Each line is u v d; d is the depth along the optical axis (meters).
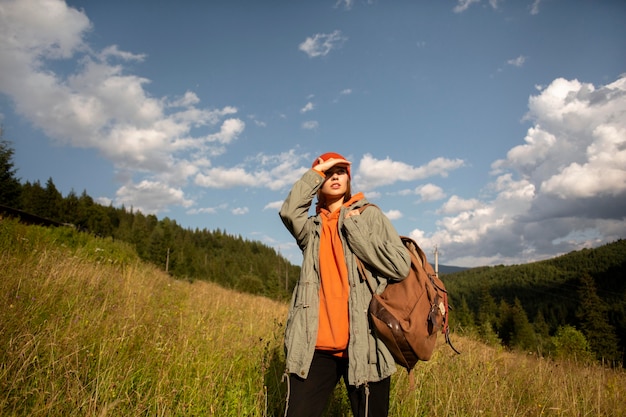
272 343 4.36
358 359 1.96
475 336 7.04
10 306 3.48
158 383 2.86
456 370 4.26
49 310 3.95
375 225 2.19
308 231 2.30
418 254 2.24
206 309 6.65
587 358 6.45
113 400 2.58
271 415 2.94
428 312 2.03
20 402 2.36
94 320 3.90
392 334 1.92
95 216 65.00
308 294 2.13
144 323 4.34
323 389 2.08
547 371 5.08
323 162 2.38
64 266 6.07
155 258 34.97
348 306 2.06
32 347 2.88
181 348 3.77
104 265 9.23
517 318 43.81
